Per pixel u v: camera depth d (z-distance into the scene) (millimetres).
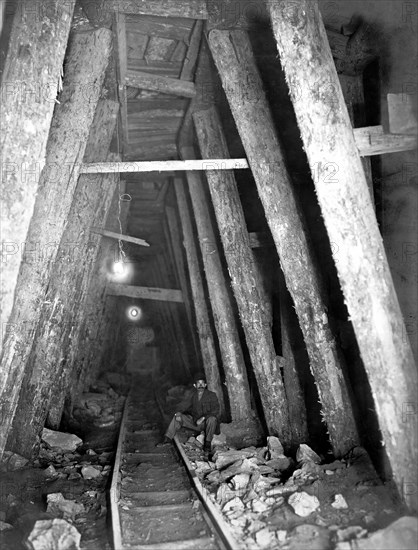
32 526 4113
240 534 3930
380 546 3383
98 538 4121
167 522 4445
